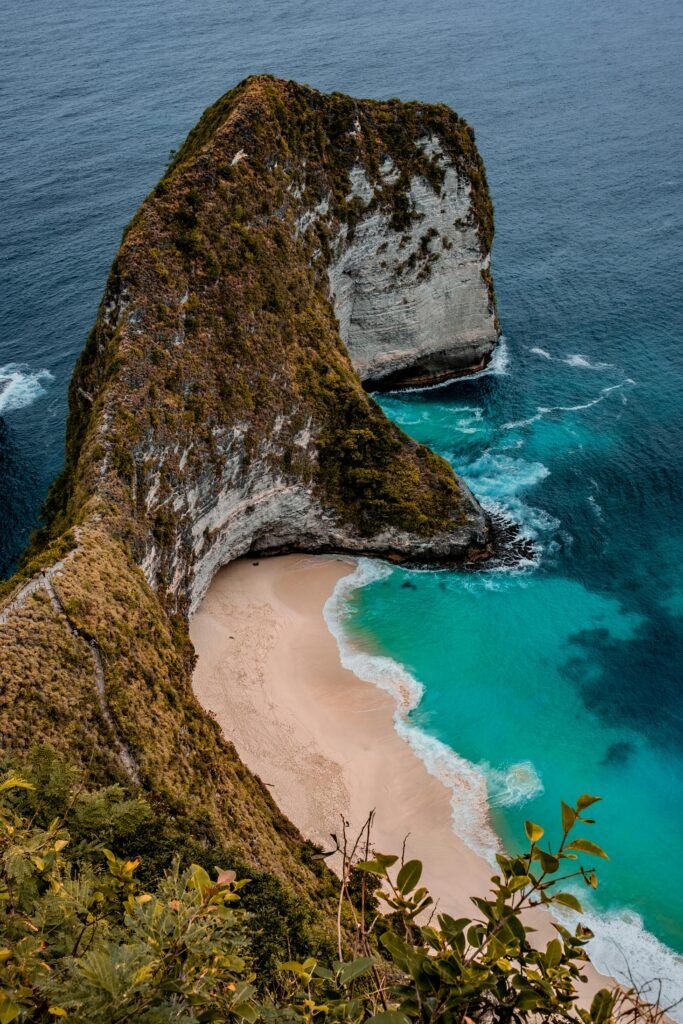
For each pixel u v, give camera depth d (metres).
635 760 60.81
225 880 9.98
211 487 71.44
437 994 8.55
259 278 79.88
